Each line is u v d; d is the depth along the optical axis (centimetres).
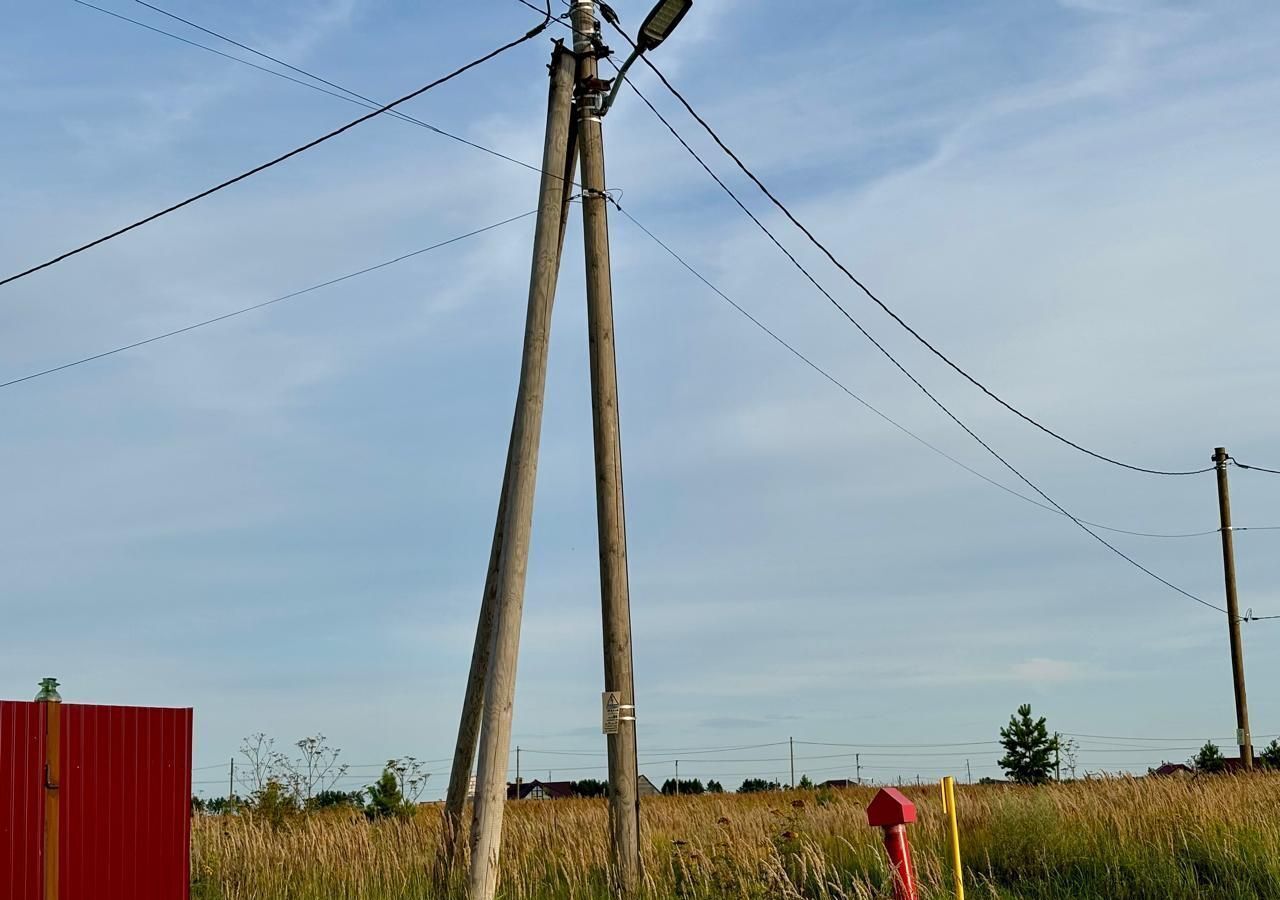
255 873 1431
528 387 1173
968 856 1548
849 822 1734
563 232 1298
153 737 1185
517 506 1146
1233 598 3609
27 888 1070
